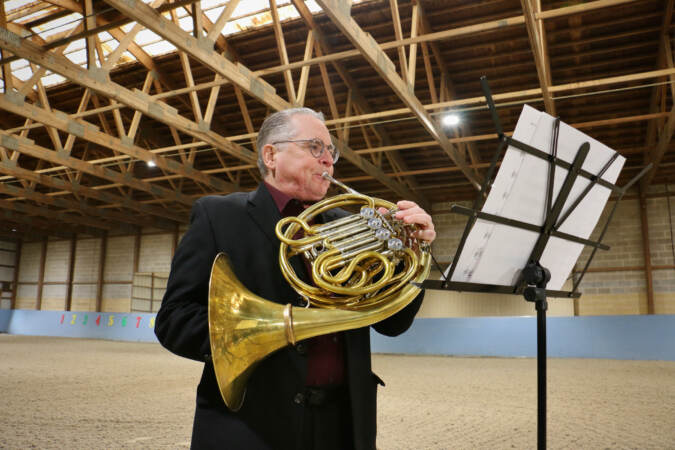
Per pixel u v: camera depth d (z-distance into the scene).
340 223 1.09
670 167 12.24
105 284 19.52
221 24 6.67
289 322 0.91
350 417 1.07
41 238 21.33
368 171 11.10
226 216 1.14
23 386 5.39
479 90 10.07
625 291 12.84
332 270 1.13
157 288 19.89
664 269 12.61
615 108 10.37
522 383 6.32
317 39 8.84
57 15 7.41
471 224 1.67
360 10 8.48
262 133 1.28
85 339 17.08
